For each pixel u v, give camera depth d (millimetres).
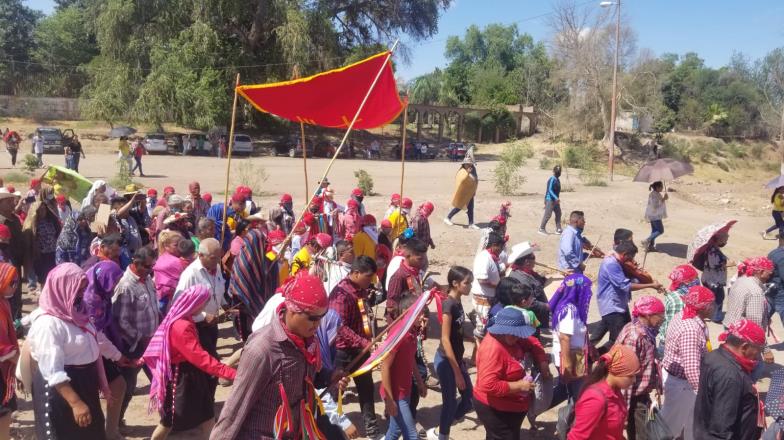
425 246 6398
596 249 9750
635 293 12836
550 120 64438
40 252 9398
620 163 51906
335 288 5625
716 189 35844
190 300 4699
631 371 4078
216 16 44000
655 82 58656
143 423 6020
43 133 37281
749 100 73500
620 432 4152
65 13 66438
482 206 19391
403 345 5012
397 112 9625
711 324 10219
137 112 40812
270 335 3094
